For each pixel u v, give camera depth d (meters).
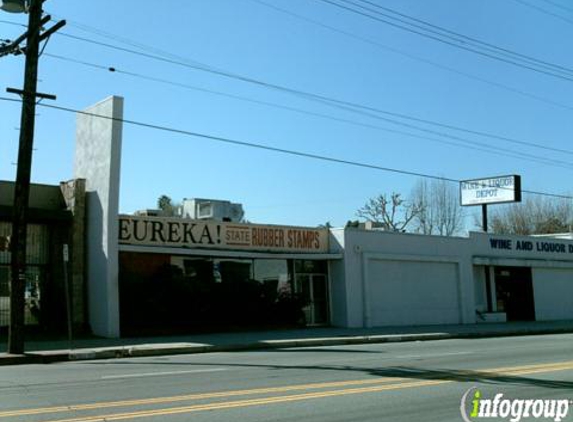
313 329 27.69
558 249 40.78
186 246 25.50
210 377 12.58
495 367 14.11
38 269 24.27
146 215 26.16
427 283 32.84
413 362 15.31
